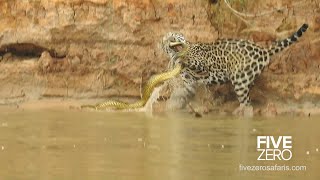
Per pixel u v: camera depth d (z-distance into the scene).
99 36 37.50
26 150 22.39
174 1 37.56
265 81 35.53
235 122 29.91
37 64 37.06
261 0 37.62
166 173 19.08
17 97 36.47
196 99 35.03
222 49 35.28
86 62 37.34
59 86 36.91
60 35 37.62
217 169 19.80
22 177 18.44
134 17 37.34
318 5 37.47
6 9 38.06
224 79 35.19
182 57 35.06
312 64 36.41
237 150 22.83
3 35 37.78
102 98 36.69
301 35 35.41
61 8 37.72
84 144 23.58
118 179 18.31
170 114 32.69
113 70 37.12
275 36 37.06
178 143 23.95
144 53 37.16
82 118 30.45
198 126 28.36
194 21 37.31
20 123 28.61
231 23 37.44
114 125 28.30
